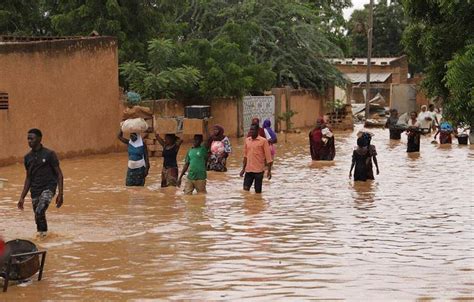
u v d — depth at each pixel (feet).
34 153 41.73
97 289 31.32
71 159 87.66
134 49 112.98
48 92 85.40
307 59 153.17
